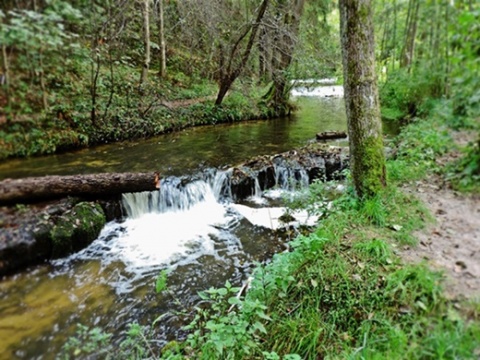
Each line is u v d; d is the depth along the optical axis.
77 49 6.34
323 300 2.66
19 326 3.04
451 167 4.60
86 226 4.30
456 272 2.63
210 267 4.05
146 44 9.70
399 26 14.03
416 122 8.60
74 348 2.80
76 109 7.22
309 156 6.96
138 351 2.74
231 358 2.22
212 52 11.07
